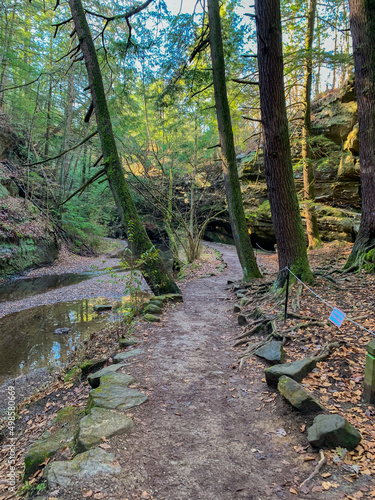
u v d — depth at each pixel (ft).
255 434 9.08
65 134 64.69
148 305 23.56
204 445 8.64
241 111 43.78
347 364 11.66
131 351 15.87
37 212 60.08
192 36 30.89
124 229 26.18
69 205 67.31
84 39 24.93
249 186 64.03
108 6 35.55
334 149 50.65
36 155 59.36
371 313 15.37
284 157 21.22
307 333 14.93
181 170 58.65
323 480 7.03
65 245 67.05
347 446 7.86
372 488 6.63
